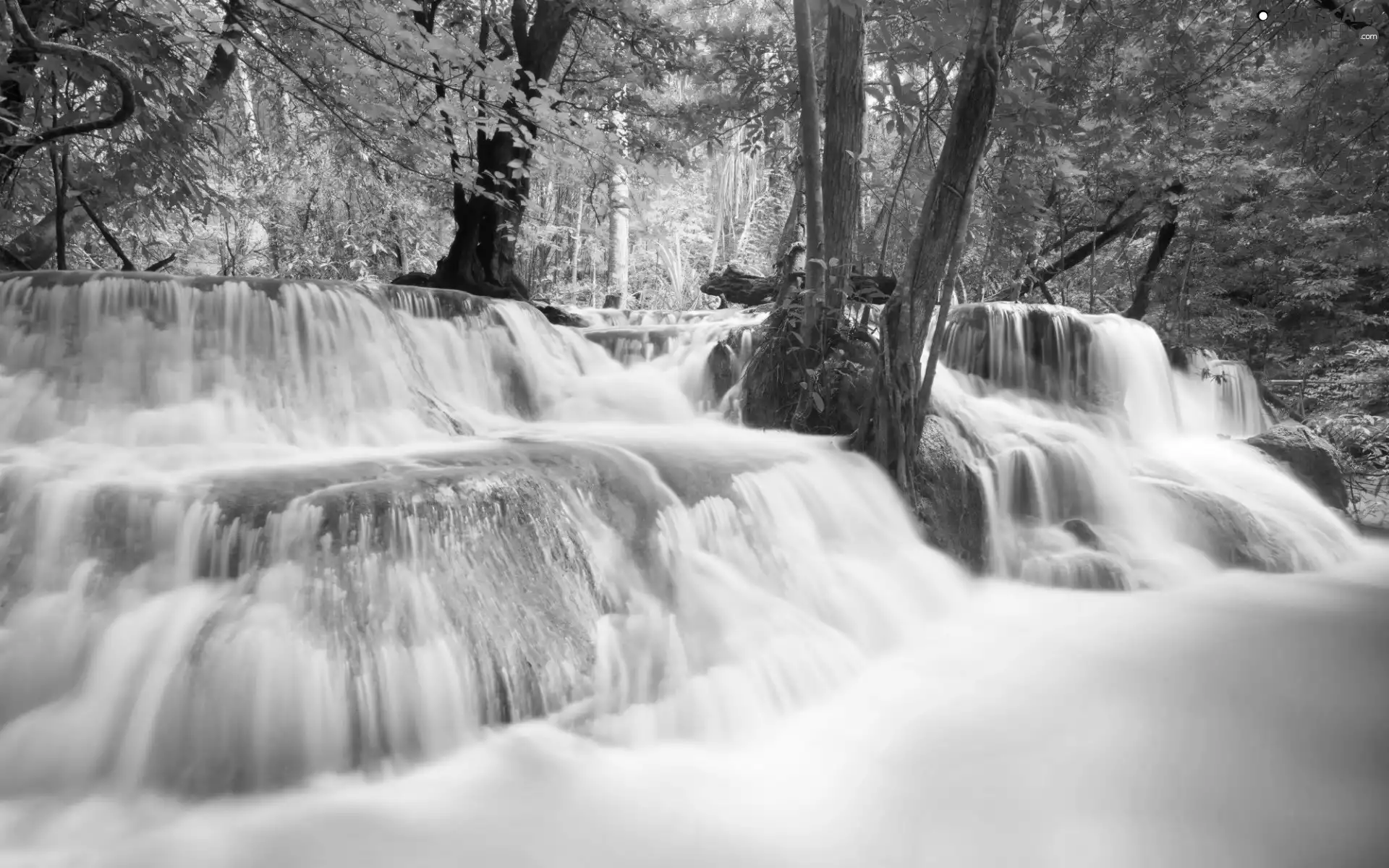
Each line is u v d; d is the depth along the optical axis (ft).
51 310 15.78
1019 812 9.96
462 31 36.94
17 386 15.10
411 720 10.09
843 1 15.89
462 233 36.70
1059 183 41.50
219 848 8.39
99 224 24.22
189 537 10.69
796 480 17.46
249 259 46.19
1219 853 9.13
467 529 11.79
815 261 22.24
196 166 24.20
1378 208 36.40
